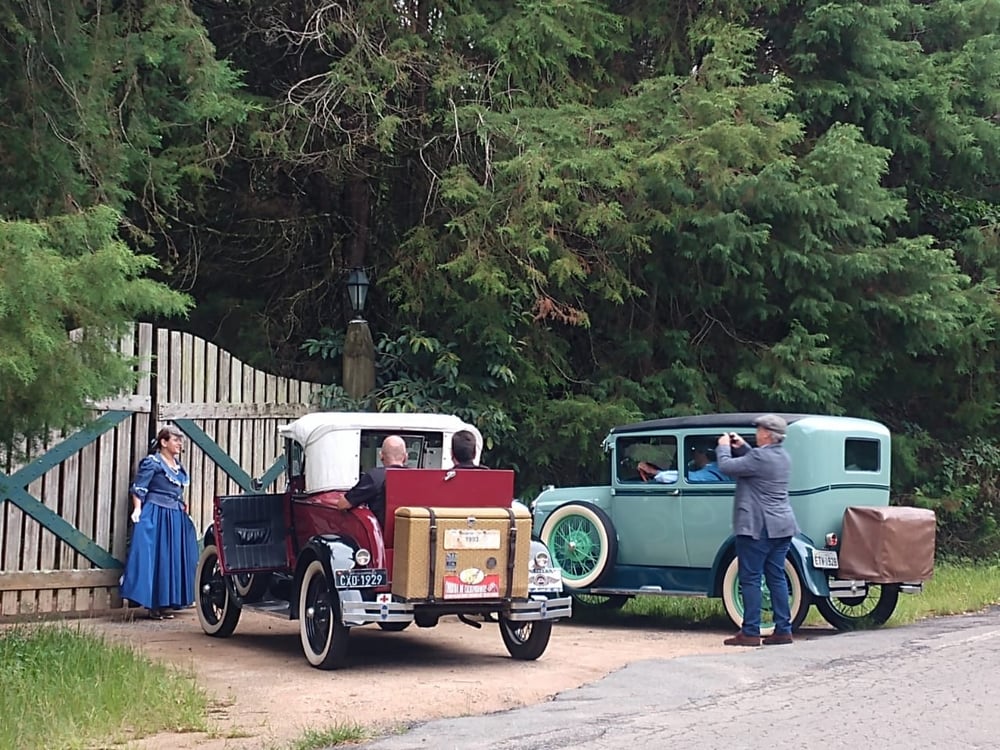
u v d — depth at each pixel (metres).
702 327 16.67
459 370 15.35
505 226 14.11
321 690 8.63
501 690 8.62
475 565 9.31
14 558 12.11
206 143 14.05
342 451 10.77
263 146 14.55
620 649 10.75
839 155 15.16
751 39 15.82
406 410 14.49
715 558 11.79
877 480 11.96
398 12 15.27
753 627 10.75
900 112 17.62
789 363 15.77
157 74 12.66
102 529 12.78
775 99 15.12
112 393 9.08
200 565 11.86
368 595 9.29
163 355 13.37
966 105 18.28
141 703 7.76
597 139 14.94
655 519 12.29
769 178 14.67
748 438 11.76
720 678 8.81
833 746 6.69
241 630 12.13
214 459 13.82
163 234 15.45
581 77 16.39
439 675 9.32
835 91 16.69
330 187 16.78
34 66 10.94
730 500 11.77
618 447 12.70
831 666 9.29
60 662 8.70
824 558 11.36
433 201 15.51
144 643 11.16
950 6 18.03
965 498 18.80
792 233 15.47
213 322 17.17
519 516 9.49
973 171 18.53
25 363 7.76
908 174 18.41
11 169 10.86
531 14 15.26
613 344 16.53
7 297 7.70
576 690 8.52
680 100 15.15
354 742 7.01
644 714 7.66
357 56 14.91
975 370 18.16
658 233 15.22
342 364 15.43
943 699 7.94
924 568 11.62
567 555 12.79
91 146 11.35
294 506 11.02
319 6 15.26
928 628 11.73
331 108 14.74
